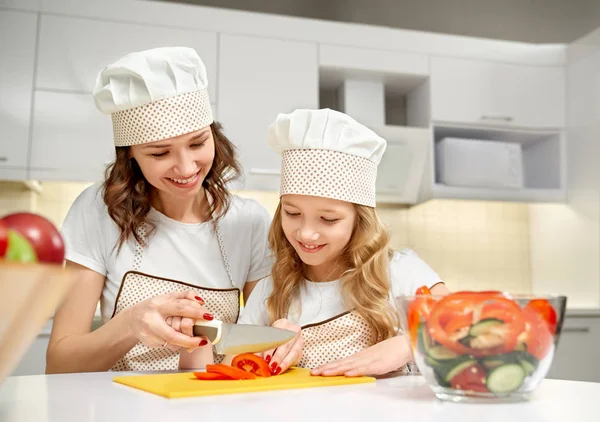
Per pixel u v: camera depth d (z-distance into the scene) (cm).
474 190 303
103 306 139
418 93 317
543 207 334
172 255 138
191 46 274
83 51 262
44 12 260
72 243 134
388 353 90
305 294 123
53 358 120
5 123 252
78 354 113
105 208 137
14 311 39
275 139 114
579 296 301
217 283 140
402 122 334
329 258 114
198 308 91
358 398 68
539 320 61
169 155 119
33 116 255
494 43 314
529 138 332
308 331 117
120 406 65
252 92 280
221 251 142
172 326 92
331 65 291
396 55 299
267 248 148
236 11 281
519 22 314
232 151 142
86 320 132
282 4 295
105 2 266
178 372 95
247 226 146
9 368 43
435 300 62
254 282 149
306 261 113
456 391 64
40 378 88
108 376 90
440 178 304
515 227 341
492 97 311
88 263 134
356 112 307
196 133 119
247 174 276
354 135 108
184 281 138
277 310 123
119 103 117
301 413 60
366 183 112
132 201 135
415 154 296
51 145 256
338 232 110
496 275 334
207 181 138
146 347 133
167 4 273
